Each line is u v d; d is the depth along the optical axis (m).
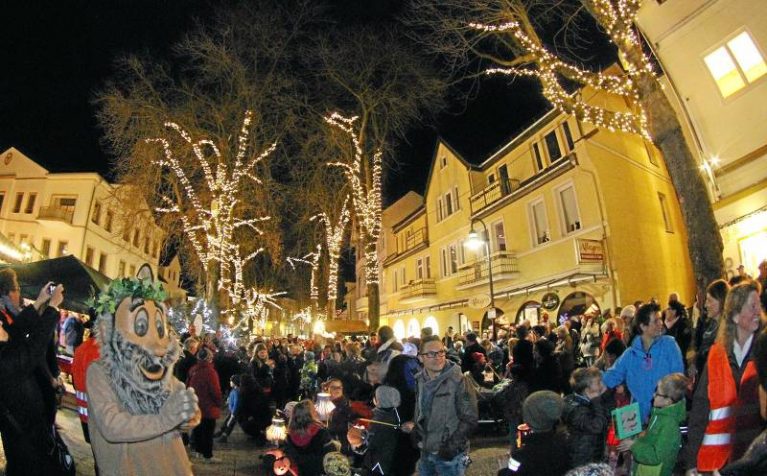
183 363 9.90
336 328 32.16
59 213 34.78
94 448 3.00
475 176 27.48
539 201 21.92
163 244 23.75
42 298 3.94
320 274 36.19
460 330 28.89
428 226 32.91
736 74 12.51
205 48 21.70
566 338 10.52
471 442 9.74
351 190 23.38
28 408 3.81
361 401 8.06
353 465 7.02
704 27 12.95
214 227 23.00
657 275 18.53
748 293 3.64
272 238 24.70
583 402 4.32
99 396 2.97
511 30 12.46
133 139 21.91
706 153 13.29
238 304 24.83
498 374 12.30
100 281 11.33
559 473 3.81
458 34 13.14
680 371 4.66
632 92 11.38
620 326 9.17
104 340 3.07
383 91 21.80
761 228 11.77
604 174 18.61
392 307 39.12
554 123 21.12
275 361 13.44
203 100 22.86
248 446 10.23
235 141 22.97
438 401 4.82
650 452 3.90
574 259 19.55
